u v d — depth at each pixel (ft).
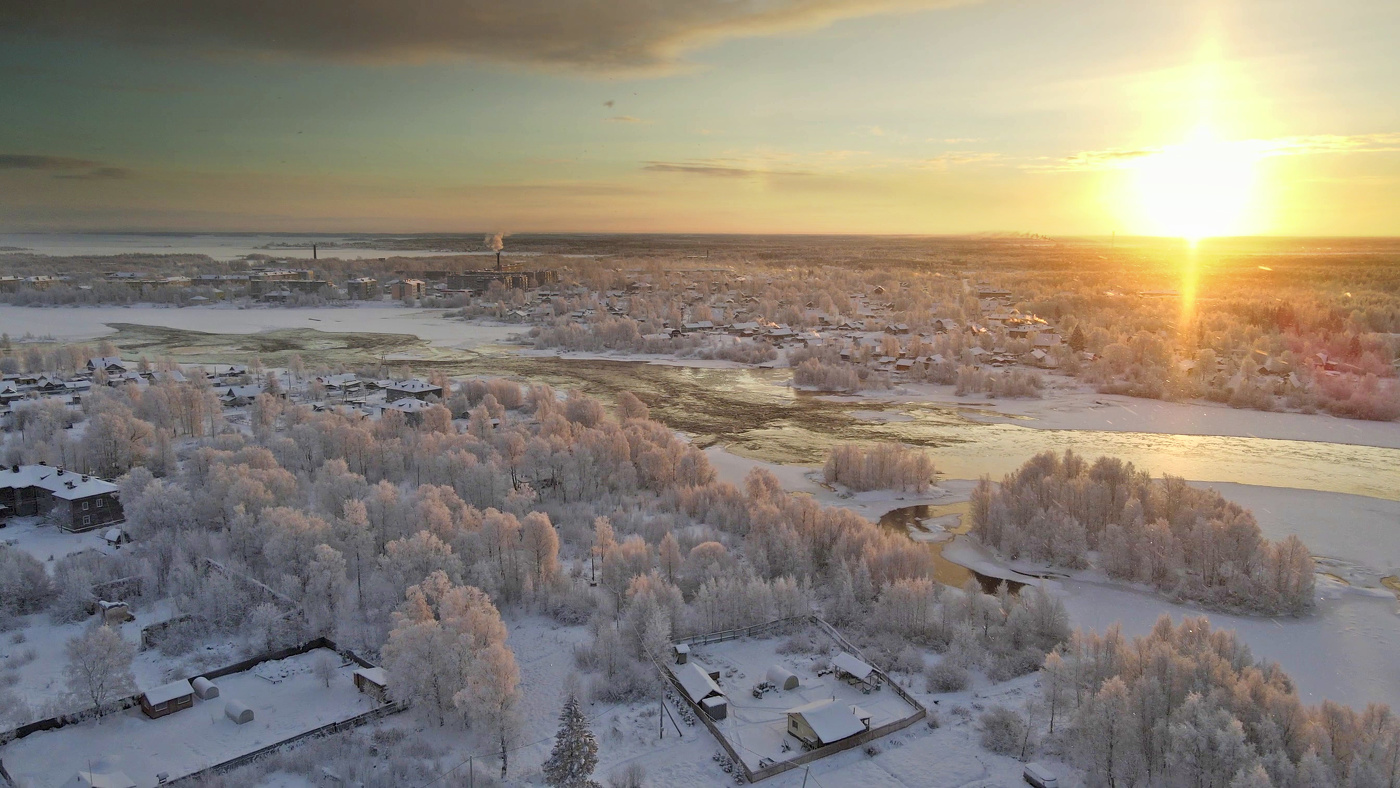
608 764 246.27
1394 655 318.04
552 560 354.74
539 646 316.40
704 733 262.67
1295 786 211.61
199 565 346.95
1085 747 240.32
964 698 282.56
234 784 226.79
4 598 317.83
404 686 259.60
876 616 331.77
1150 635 286.46
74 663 265.75
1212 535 369.71
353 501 381.81
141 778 228.02
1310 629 337.72
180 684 268.21
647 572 350.43
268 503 401.49
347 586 336.08
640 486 504.84
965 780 239.71
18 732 247.29
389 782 228.63
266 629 303.68
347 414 613.11
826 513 405.39
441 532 371.97
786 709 274.98
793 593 333.62
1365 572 395.75
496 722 247.70
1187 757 221.87
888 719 269.44
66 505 398.01
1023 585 382.63
